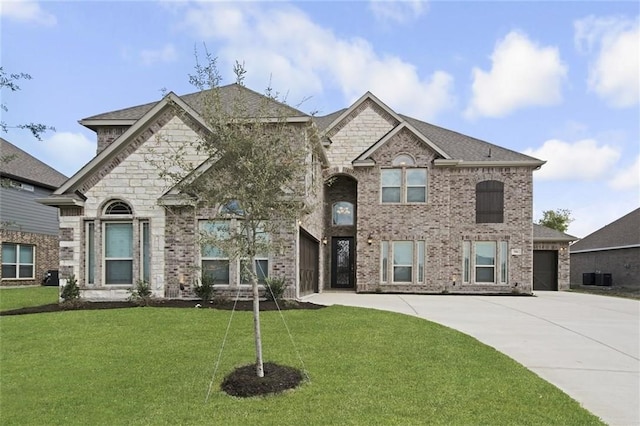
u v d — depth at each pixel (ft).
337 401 18.02
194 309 38.06
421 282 64.95
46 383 20.57
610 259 98.63
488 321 37.32
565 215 134.41
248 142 19.92
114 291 44.47
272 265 45.29
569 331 33.47
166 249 44.70
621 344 29.37
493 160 65.77
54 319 34.14
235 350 25.49
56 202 44.29
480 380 20.85
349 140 69.51
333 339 28.04
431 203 65.10
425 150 65.51
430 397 18.53
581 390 20.54
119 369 22.45
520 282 65.10
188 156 44.32
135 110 54.44
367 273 65.26
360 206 66.23
